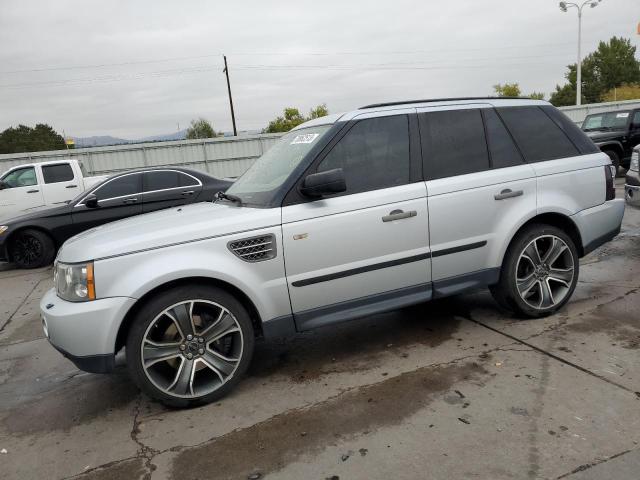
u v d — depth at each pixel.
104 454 2.78
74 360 3.01
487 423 2.70
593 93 72.69
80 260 3.00
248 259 3.21
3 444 3.01
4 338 5.12
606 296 4.54
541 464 2.34
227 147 24.30
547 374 3.18
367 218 3.44
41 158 21.69
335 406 3.04
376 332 4.20
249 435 2.81
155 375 3.11
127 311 2.98
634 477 2.20
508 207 3.87
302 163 3.42
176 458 2.66
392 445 2.59
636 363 3.22
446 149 3.78
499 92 52.03
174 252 3.07
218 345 3.31
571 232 4.22
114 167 22.80
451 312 4.50
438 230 3.66
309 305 3.39
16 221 8.60
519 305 4.01
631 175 6.03
